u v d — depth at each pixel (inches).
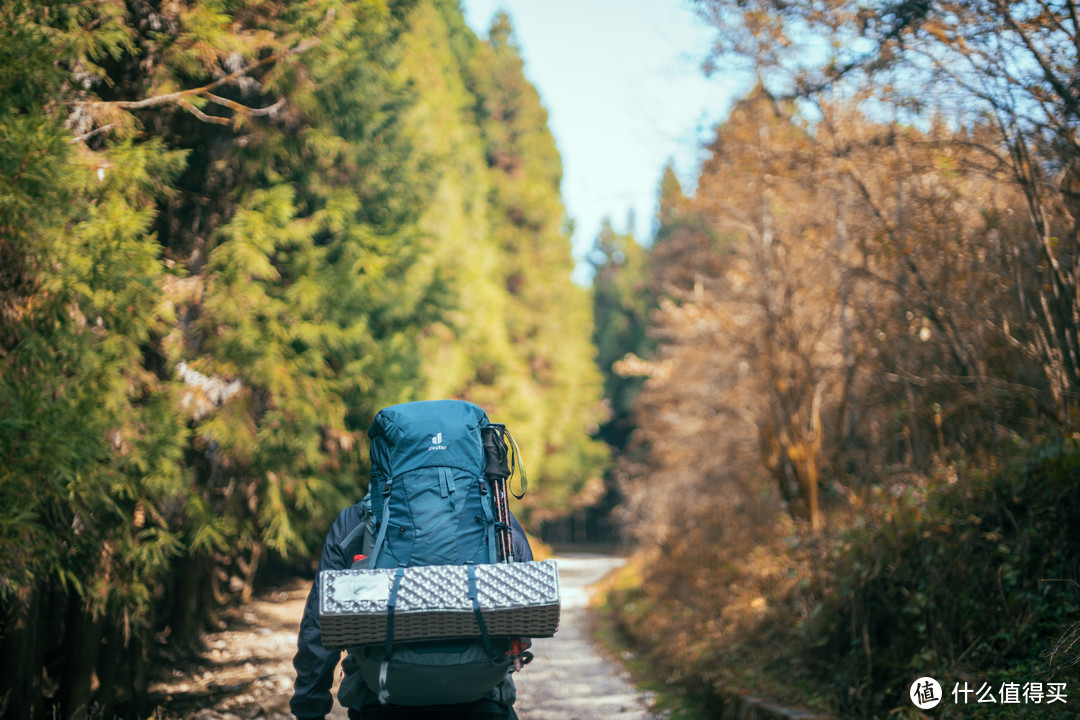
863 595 250.4
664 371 735.7
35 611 229.8
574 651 444.5
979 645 209.9
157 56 260.5
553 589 96.0
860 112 298.4
